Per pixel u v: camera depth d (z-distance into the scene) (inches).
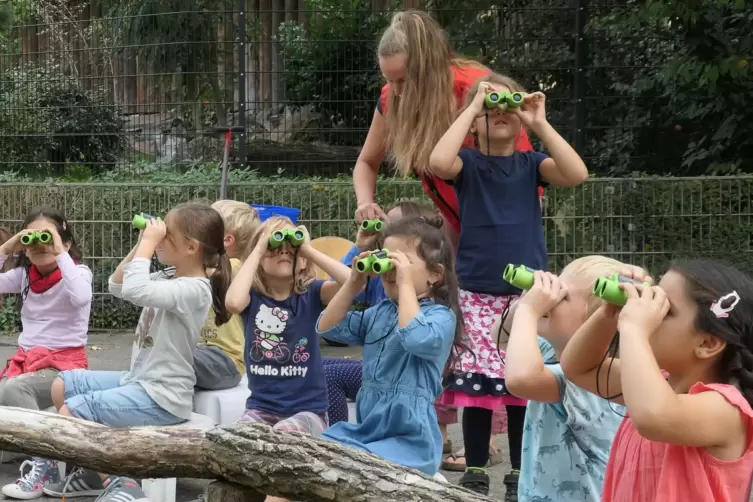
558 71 372.5
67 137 405.4
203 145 396.2
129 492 159.0
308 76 393.1
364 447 135.7
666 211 318.0
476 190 164.1
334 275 151.3
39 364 184.2
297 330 156.1
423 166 175.3
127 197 324.5
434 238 142.4
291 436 97.8
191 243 169.9
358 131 386.0
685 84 361.1
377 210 188.4
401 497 90.1
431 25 176.6
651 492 90.4
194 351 175.8
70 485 170.9
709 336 85.1
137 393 164.6
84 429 108.2
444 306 141.3
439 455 139.7
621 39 362.9
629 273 109.5
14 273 195.3
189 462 102.7
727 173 357.7
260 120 406.3
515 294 163.5
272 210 253.8
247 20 414.6
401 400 137.4
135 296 160.6
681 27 352.2
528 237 164.6
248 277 151.5
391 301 145.4
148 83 409.1
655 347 87.0
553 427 119.3
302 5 434.0
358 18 394.3
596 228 317.7
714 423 82.0
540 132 161.3
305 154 387.5
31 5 506.9
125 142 407.2
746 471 84.0
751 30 351.3
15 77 410.9
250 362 156.7
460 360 159.6
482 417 160.7
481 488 159.8
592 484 118.2
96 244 325.4
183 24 398.9
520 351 101.3
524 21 378.9
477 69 183.6
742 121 359.3
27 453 109.7
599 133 369.1
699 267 86.7
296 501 100.6
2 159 405.1
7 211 332.2
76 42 435.8
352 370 180.2
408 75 174.9
